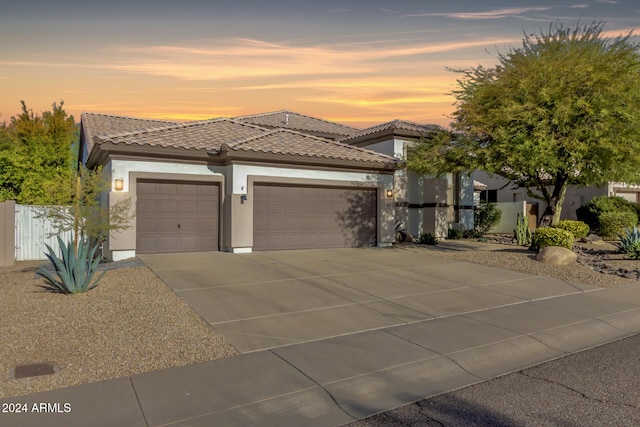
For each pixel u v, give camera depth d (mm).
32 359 5828
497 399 5129
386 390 5324
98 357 5938
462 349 6594
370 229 18203
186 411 4641
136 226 14320
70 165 22047
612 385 5527
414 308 8898
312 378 5484
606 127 13859
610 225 21578
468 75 16969
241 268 12336
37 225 15805
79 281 9078
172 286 10000
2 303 8391
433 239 19406
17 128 21172
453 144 17562
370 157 17719
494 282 11445
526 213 27062
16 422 4328
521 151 14570
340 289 10320
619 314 8844
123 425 4332
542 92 14219
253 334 7086
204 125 17547
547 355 6691
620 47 15055
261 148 15367
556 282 11570
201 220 15312
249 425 4461
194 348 6383
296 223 16531
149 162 14328
